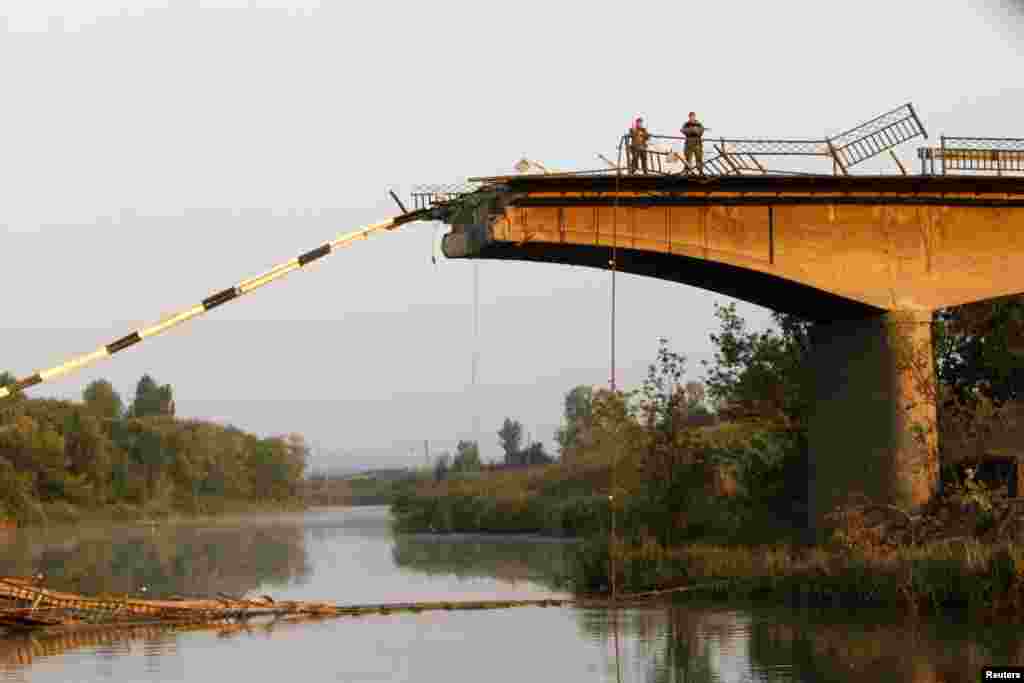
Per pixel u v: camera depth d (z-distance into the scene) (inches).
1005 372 2812.5
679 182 2121.1
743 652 1635.1
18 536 5634.8
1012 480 2397.9
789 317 2994.6
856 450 2271.2
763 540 2568.9
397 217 2078.0
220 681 1485.0
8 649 1758.1
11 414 7603.4
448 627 1973.4
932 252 2242.9
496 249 2122.3
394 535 5383.9
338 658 1656.0
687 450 2733.8
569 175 2073.1
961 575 1861.5
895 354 2217.0
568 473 5497.1
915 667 1464.1
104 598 2048.5
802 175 2148.1
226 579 3011.8
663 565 2428.6
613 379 1729.8
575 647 1732.3
